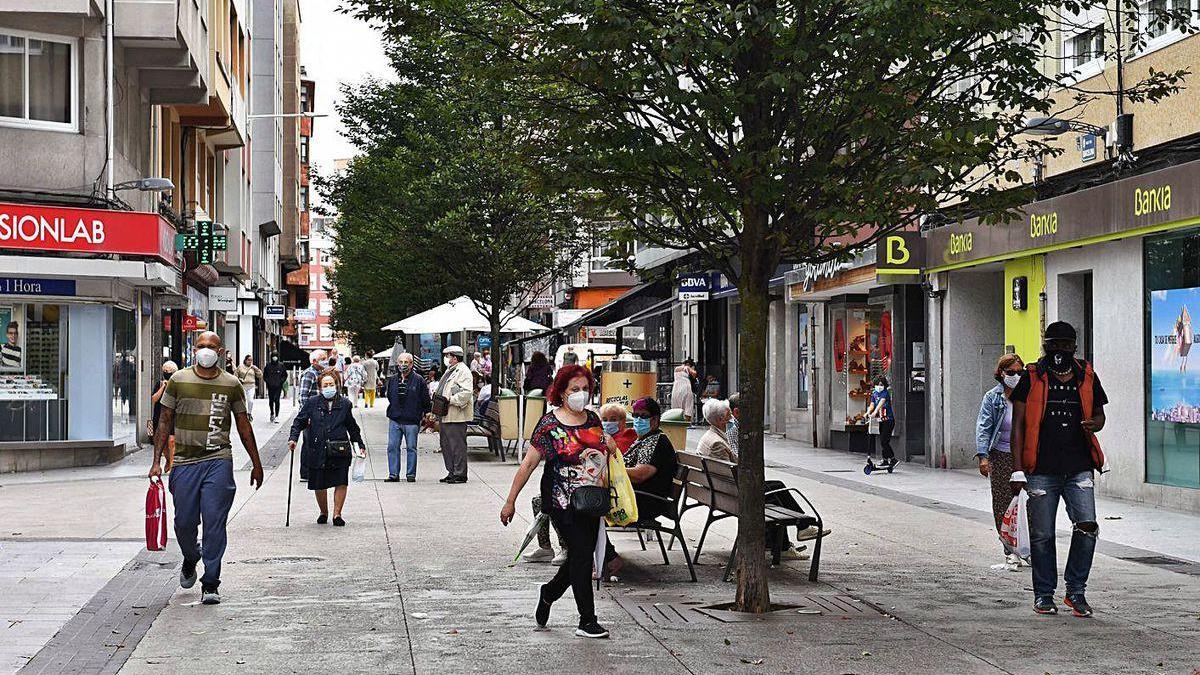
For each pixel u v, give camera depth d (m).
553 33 10.26
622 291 61.09
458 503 18.97
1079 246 20.09
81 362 25.22
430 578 11.98
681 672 8.21
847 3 9.98
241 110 42.94
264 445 32.91
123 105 27.06
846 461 27.47
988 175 11.45
